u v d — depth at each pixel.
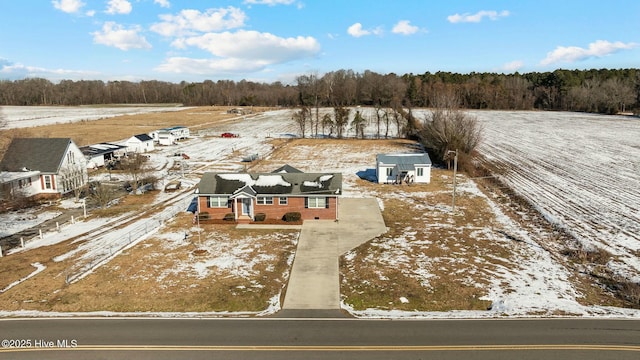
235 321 19.06
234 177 36.06
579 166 54.84
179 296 21.77
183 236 31.06
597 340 16.89
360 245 29.36
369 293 22.17
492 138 78.94
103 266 25.64
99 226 33.56
